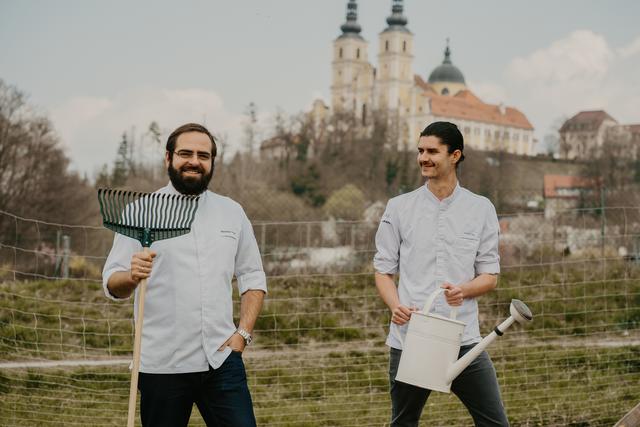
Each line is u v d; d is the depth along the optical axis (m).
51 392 6.74
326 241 11.15
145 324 3.45
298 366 7.56
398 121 39.84
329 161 34.69
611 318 8.79
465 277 3.98
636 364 7.64
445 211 4.00
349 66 126.25
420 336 3.84
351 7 129.00
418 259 4.00
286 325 8.63
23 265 12.33
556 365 7.51
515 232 10.88
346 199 30.20
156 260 3.43
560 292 9.15
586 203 25.61
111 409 6.46
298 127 35.03
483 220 4.01
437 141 3.94
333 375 7.34
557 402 6.58
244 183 23.55
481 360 3.96
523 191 26.53
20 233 17.00
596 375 7.33
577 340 8.37
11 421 6.07
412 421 4.08
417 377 3.83
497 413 3.99
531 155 40.31
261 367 7.51
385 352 8.07
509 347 8.02
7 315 8.47
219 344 3.46
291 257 10.53
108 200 3.39
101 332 8.45
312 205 29.14
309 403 6.68
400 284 4.08
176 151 3.47
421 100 106.31
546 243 10.55
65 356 7.79
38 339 8.07
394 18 124.88
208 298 3.45
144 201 3.41
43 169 23.23
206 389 3.49
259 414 6.38
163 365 3.42
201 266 3.45
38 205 22.80
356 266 10.38
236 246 3.58
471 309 3.99
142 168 23.34
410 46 125.31
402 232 4.05
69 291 9.67
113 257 3.48
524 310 3.72
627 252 9.70
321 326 8.67
